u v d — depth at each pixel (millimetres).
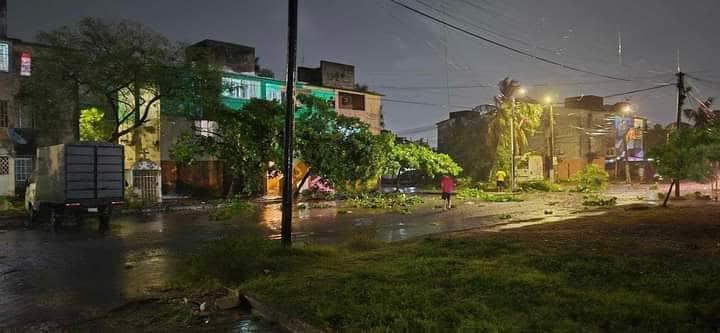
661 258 9578
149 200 27828
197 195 32781
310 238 15336
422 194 38438
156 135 31078
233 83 31047
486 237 13250
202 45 33969
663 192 35344
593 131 56719
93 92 25000
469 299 6695
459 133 52281
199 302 7871
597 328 5496
